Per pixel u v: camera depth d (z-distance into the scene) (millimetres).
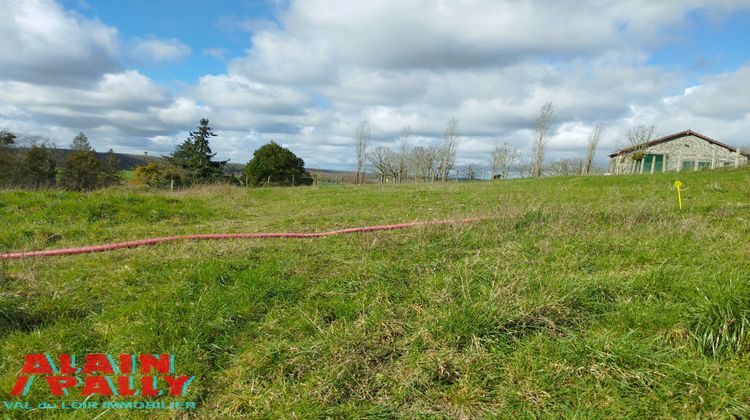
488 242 5832
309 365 2877
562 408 2377
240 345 3240
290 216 9742
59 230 7176
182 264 5023
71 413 2537
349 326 3359
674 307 3127
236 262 5039
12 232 6820
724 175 12984
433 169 54000
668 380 2467
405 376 2750
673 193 10625
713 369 2527
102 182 36250
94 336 3342
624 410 2324
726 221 6289
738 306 2824
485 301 3371
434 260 5102
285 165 40656
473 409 2451
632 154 29875
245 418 2473
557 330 3117
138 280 4500
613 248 5070
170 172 37156
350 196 14625
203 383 2803
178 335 3207
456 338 2990
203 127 40594
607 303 3408
